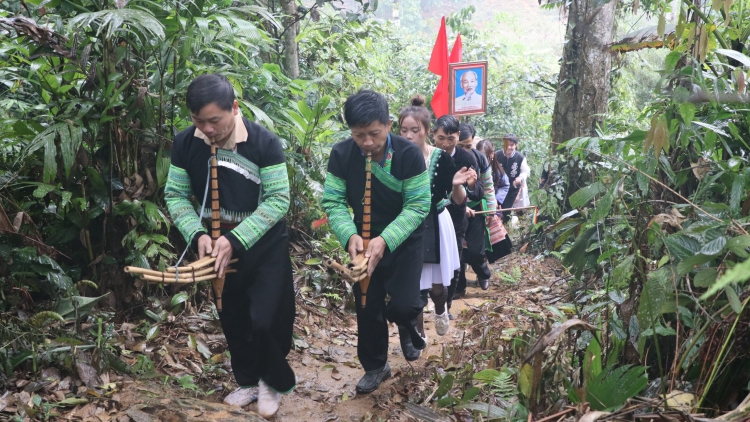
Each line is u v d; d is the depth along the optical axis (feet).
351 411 12.11
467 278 24.35
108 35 11.28
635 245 8.92
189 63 14.60
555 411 8.28
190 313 14.73
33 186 13.53
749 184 9.05
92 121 12.96
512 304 18.54
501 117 40.40
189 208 10.94
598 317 11.60
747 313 7.75
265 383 11.35
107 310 13.71
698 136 9.36
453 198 16.70
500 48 43.68
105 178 13.76
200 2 14.16
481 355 13.65
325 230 19.84
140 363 12.05
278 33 22.90
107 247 13.98
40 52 12.74
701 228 8.18
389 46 40.96
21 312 12.25
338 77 23.76
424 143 14.17
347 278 10.80
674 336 9.30
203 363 13.08
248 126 10.87
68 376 11.25
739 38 10.94
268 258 11.17
